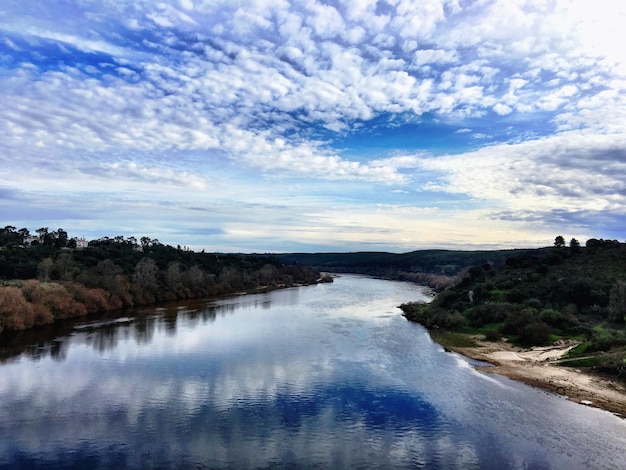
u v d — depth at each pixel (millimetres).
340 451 25266
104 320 72500
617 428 28656
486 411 31438
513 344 54562
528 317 58312
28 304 64750
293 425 28688
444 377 39781
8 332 60156
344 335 59469
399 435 27406
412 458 24516
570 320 57719
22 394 34094
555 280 76062
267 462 23969
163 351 48594
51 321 68375
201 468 23266
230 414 30391
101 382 37125
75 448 25375
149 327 65312
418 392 35344
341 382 37656
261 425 28625
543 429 28422
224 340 55062
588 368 42406
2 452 24891
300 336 58281
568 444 26281
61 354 47062
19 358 45250
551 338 54438
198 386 36250
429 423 29234
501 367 43781
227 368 41625
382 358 46594
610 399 34062
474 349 52188
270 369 41406
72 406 31656
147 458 24281
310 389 35719
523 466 23672
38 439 26469
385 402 33000
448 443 26344
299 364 43312
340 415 30406
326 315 80250
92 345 51812
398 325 68875
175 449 25328
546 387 37031
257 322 70875
